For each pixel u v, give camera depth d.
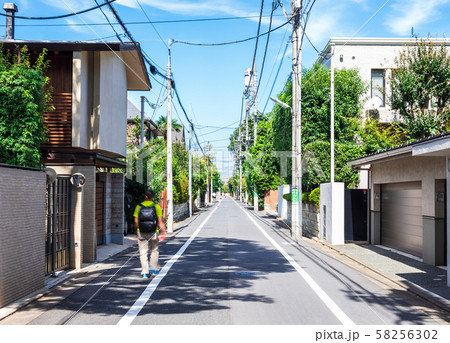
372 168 16.83
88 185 12.06
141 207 9.85
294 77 19.88
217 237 19.20
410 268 11.39
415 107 20.44
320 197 18.34
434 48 20.91
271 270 10.81
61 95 14.01
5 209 7.06
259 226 25.73
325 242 17.31
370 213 17.00
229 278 9.68
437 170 11.65
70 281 9.41
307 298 7.89
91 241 11.93
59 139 13.88
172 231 21.84
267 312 6.87
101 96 14.89
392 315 6.89
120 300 7.61
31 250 8.04
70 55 14.20
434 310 7.28
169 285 8.90
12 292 7.25
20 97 10.84
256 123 45.72
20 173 7.63
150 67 16.81
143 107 24.91
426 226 12.26
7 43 13.47
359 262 12.42
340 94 24.17
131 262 12.15
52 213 9.64
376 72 26.47
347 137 24.31
